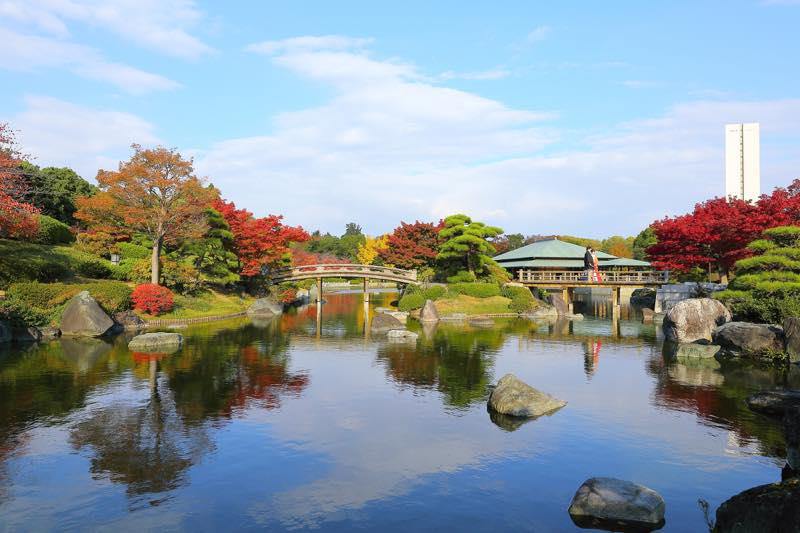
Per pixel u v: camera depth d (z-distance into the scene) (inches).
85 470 497.7
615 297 2138.3
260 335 1472.7
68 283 1669.5
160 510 421.1
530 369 998.4
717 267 1953.7
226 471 498.3
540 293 2655.0
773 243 1243.2
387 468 508.7
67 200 2583.7
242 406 721.0
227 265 2137.1
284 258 2768.2
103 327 1384.1
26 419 650.8
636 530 393.1
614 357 1134.4
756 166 2957.7
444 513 418.6
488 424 647.8
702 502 438.0
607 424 648.4
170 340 1243.2
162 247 2050.9
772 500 319.6
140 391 795.4
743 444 577.0
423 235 2874.0
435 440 589.0
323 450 555.5
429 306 1995.6
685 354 1115.9
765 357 1075.3
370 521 405.4
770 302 1146.0
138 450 550.6
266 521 404.5
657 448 565.0
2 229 1457.9
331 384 860.6
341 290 4274.1
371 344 1318.9
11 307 1285.7
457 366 1026.1
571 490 462.3
